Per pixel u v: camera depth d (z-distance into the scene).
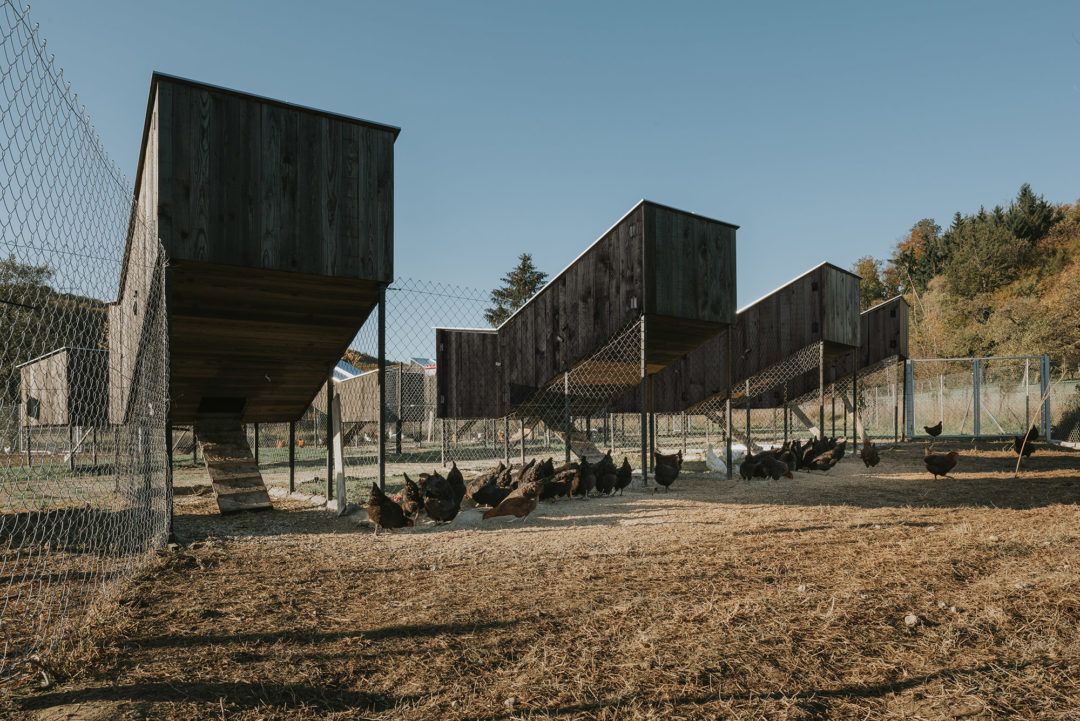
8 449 11.11
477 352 15.50
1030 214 60.56
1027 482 11.63
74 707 2.89
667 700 3.05
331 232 8.48
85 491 10.91
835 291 17.66
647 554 6.12
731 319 13.30
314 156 8.45
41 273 4.19
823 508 8.83
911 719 2.87
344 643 3.81
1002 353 42.41
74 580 5.36
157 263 7.48
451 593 4.86
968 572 5.23
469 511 9.04
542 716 2.91
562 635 3.89
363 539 7.21
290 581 5.31
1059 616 4.09
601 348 12.57
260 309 8.95
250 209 7.97
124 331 9.38
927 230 74.75
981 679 3.26
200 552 6.49
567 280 13.38
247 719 2.86
